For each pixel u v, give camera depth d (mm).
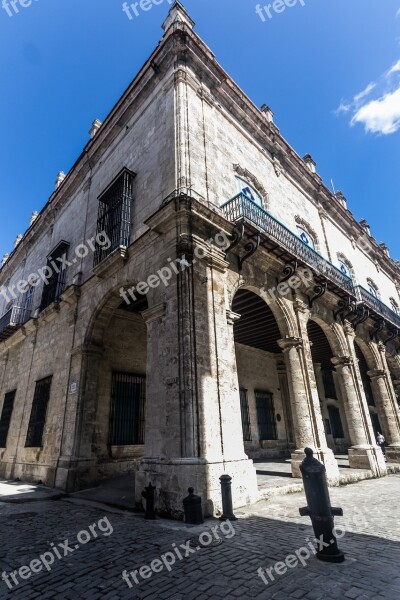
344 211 18109
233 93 11914
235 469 6125
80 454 8875
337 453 17750
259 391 14773
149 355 7199
